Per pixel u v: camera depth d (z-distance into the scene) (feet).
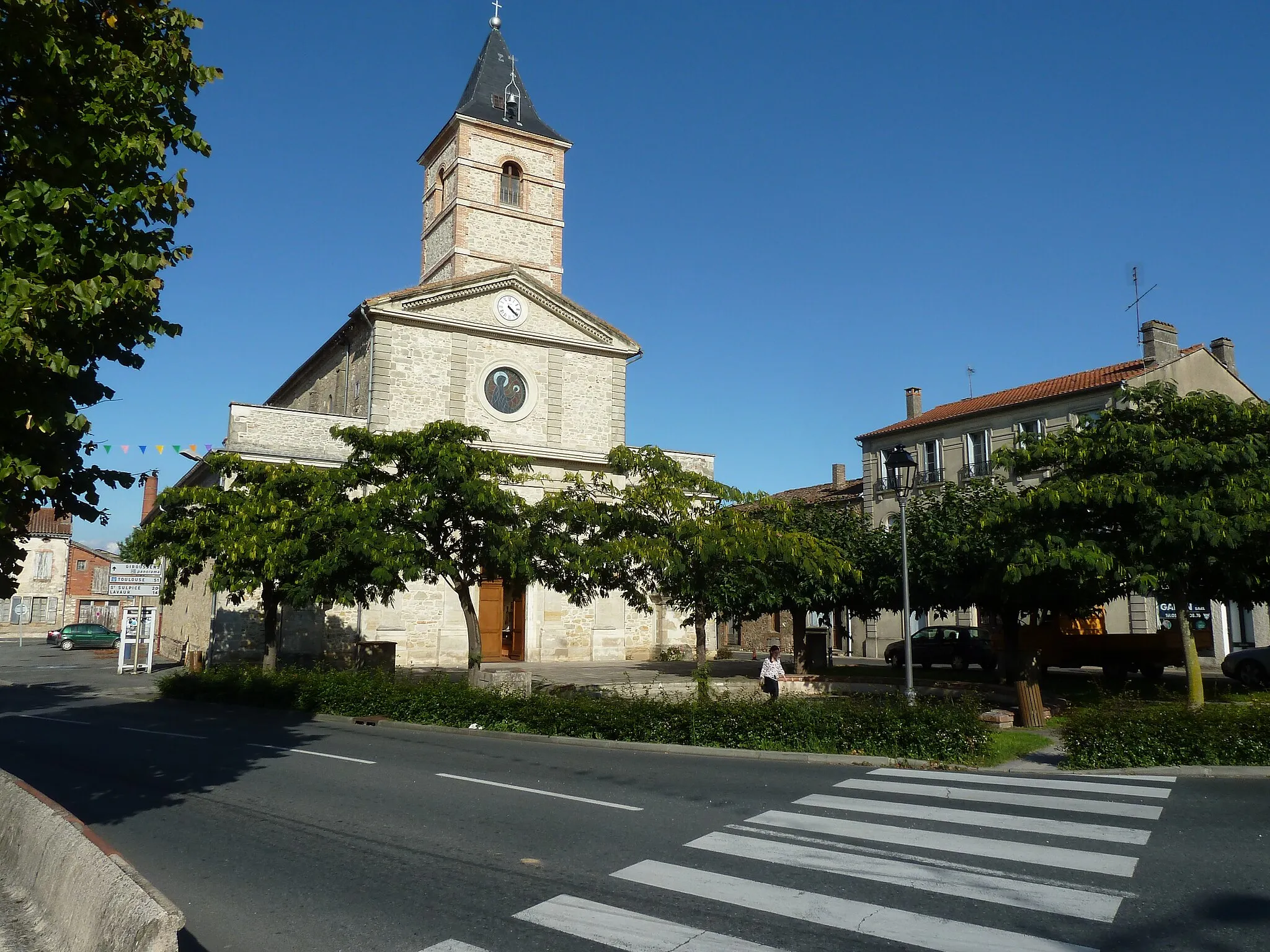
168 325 23.50
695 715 41.63
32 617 184.85
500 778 33.40
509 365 98.43
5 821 20.33
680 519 50.26
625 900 19.29
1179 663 79.15
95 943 14.02
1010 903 18.99
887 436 128.57
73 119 22.47
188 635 108.17
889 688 69.15
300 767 36.14
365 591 58.90
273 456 86.22
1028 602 62.03
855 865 21.81
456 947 16.75
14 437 21.11
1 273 19.62
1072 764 35.55
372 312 91.09
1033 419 110.63
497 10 115.55
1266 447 49.67
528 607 98.17
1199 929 17.44
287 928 17.81
